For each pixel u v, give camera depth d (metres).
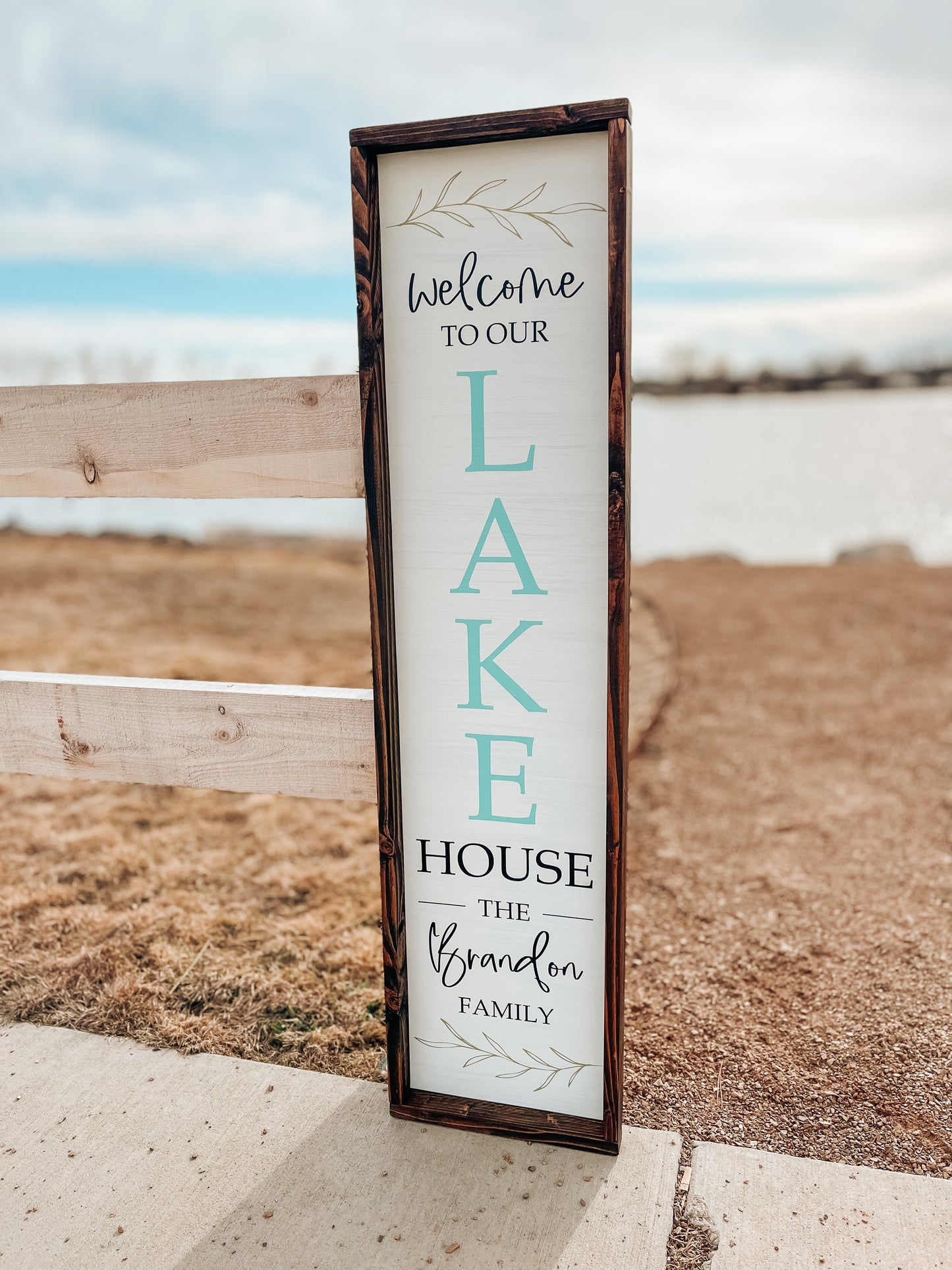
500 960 2.03
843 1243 1.76
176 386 1.97
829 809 4.00
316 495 1.94
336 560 11.58
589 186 1.64
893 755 4.61
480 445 1.79
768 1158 1.99
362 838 3.62
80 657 5.97
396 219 1.74
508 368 1.75
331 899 3.13
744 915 3.12
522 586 1.83
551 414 1.75
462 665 1.90
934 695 5.56
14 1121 2.09
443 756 1.96
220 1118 2.11
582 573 1.79
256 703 2.11
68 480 2.09
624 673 1.76
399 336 1.79
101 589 8.59
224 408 1.96
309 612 7.98
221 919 2.98
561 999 2.00
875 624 7.41
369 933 2.90
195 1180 1.93
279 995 2.57
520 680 1.88
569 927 1.96
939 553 16.91
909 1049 2.38
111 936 2.87
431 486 1.83
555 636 1.84
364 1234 1.80
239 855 3.46
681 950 2.91
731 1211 1.84
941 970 2.73
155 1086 2.21
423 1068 2.14
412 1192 1.90
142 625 7.13
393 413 1.82
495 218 1.69
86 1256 1.76
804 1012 2.56
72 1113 2.12
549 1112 2.07
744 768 4.51
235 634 6.98
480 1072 2.10
